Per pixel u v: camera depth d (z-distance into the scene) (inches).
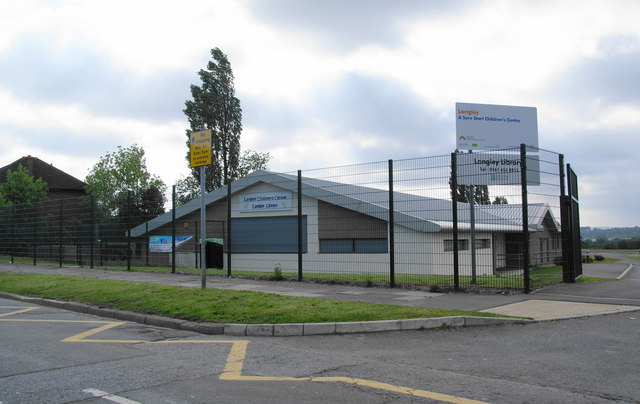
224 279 609.0
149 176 1641.2
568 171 530.6
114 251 791.7
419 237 543.2
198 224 933.2
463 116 560.1
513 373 215.0
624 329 298.2
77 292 482.3
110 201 858.8
